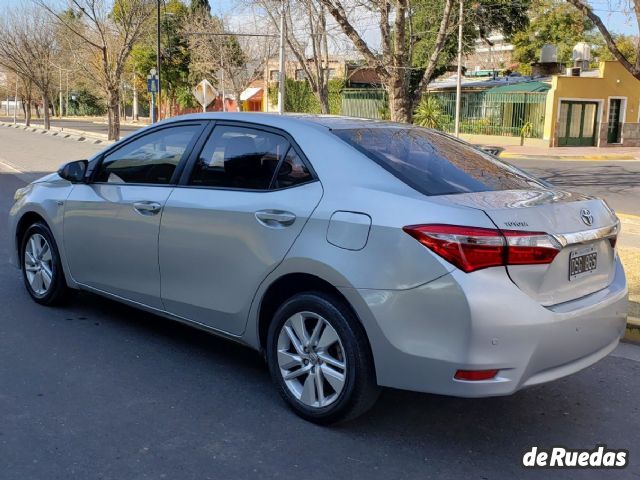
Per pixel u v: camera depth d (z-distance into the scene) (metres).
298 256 3.71
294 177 3.95
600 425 4.00
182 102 54.75
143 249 4.66
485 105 34.31
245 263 4.02
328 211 3.66
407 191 3.55
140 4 33.38
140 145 4.93
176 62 52.31
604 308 3.65
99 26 33.00
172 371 4.55
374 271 3.43
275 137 4.16
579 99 31.56
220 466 3.38
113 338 5.12
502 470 3.45
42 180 5.84
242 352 4.94
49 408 3.95
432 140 4.46
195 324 4.45
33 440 3.57
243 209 4.03
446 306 3.23
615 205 13.45
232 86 40.56
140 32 34.31
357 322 3.56
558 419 4.07
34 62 46.28
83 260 5.22
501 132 33.62
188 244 4.34
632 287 6.54
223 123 4.47
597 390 4.51
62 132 44.09
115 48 35.50
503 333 3.21
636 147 33.28
